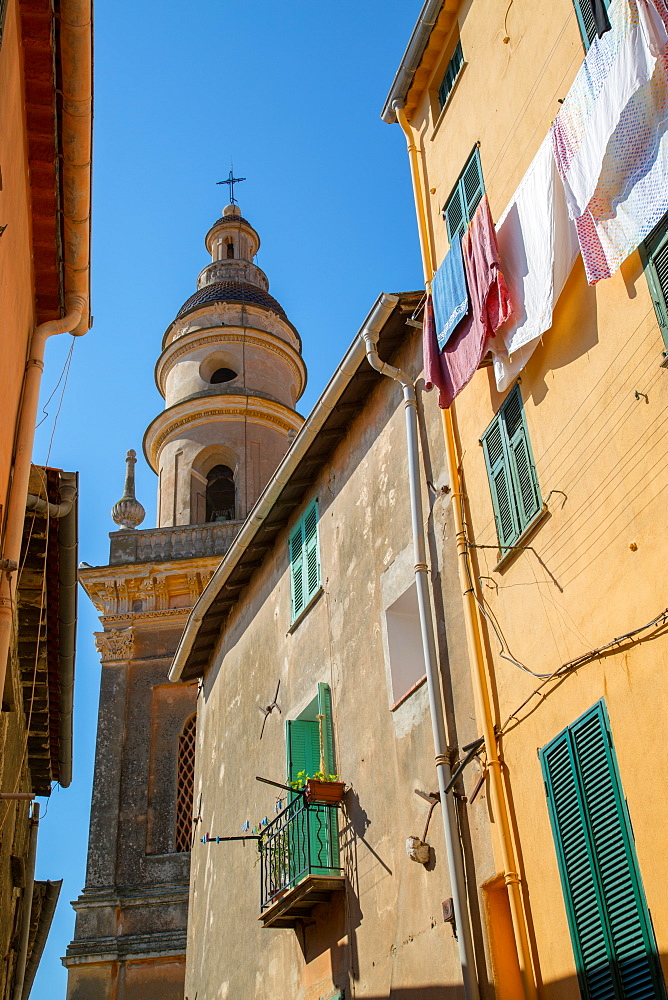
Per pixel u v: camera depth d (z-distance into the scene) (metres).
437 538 13.99
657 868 8.91
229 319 41.16
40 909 22.30
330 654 16.72
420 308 15.34
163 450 38.66
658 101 9.74
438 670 13.13
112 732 31.19
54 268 13.97
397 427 15.89
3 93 10.59
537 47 13.19
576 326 11.34
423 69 16.50
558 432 11.41
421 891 12.77
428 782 13.12
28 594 16.03
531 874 10.67
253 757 19.17
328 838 15.03
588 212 10.47
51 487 14.84
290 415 39.00
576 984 9.68
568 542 10.98
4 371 11.52
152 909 28.23
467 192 14.57
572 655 10.60
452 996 11.78
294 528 19.23
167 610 32.94
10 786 16.84
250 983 17.25
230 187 47.59
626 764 9.48
